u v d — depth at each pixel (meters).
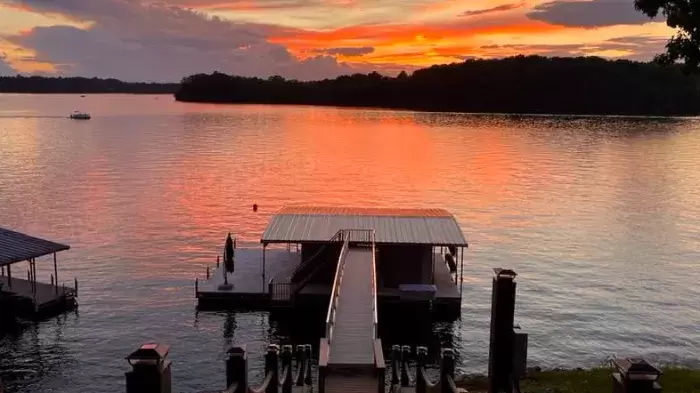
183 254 59.16
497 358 17.34
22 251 42.53
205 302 43.88
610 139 190.75
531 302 46.50
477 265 56.78
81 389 32.12
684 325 42.16
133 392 10.34
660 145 173.00
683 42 21.27
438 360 35.62
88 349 37.19
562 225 74.19
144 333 39.72
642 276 53.88
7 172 112.25
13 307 41.84
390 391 25.44
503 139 193.12
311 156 144.62
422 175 115.50
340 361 23.98
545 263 57.66
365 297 32.62
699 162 135.75
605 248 63.66
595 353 37.25
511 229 71.81
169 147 160.62
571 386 26.41
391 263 45.06
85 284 49.72
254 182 105.12
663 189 100.62
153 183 102.69
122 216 76.31
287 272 48.62
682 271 55.62
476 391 29.28
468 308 45.28
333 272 45.12
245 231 69.44
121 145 164.38
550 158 142.88
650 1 21.31
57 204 83.25
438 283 46.69
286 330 40.50
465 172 119.81
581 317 43.44
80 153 144.12
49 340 38.44
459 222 75.25
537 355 36.72
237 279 46.94
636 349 38.00
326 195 93.38
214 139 185.88
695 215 80.56
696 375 26.77
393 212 51.41
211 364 35.28
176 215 77.38
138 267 54.62
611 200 90.94
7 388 32.06
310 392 24.98
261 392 17.70
